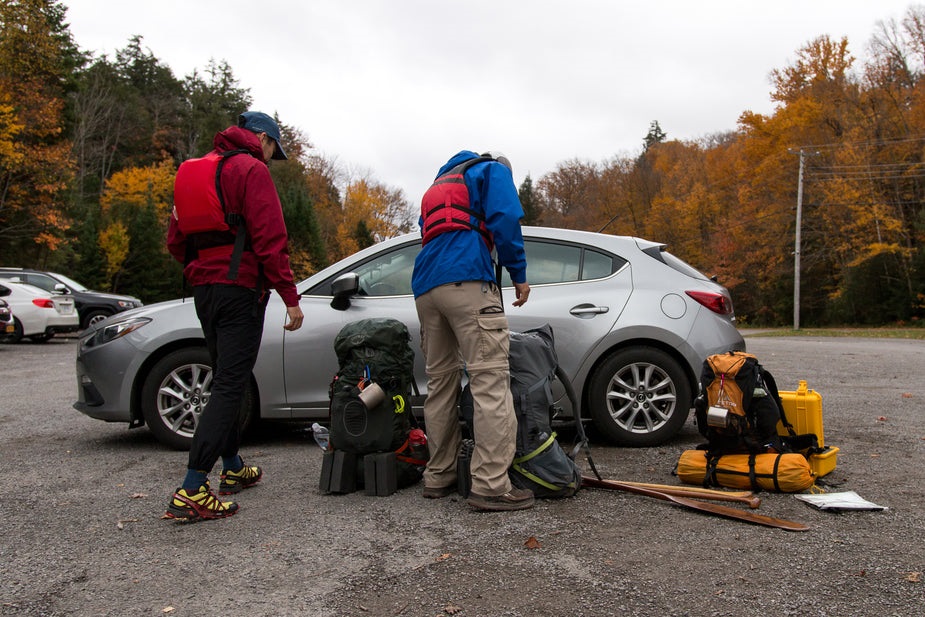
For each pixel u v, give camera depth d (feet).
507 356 11.81
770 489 12.45
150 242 139.74
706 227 168.35
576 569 9.11
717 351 16.66
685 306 16.89
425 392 16.49
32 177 90.07
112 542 10.27
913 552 9.64
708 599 8.20
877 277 124.16
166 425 16.61
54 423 20.80
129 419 16.67
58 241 97.76
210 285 11.34
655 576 8.87
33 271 59.98
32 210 92.79
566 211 240.94
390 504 12.10
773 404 12.94
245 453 16.37
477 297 11.50
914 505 11.82
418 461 13.26
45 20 93.09
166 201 176.35
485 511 11.61
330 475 12.75
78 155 175.52
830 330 107.96
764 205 137.69
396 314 16.63
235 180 11.22
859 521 10.98
